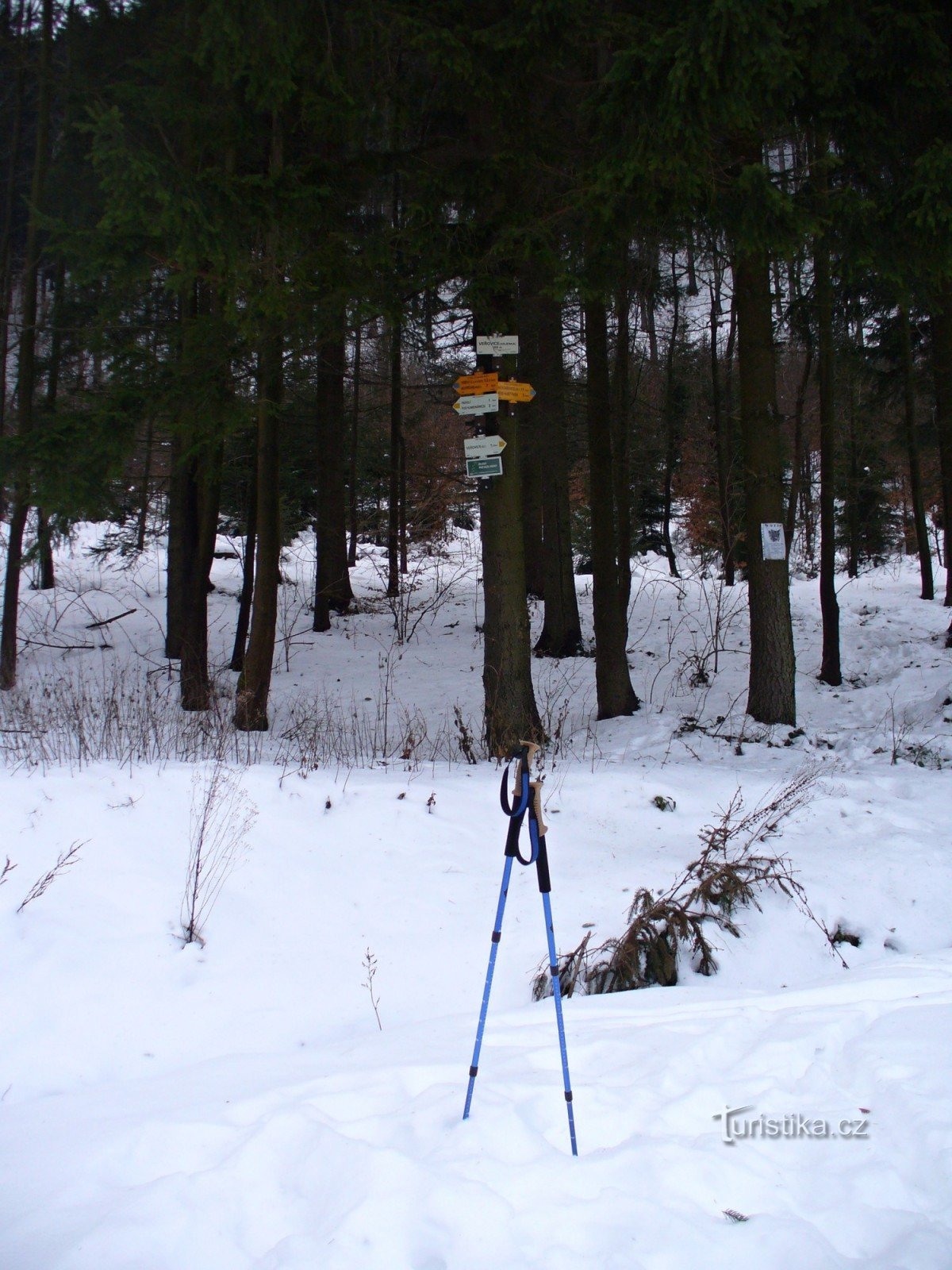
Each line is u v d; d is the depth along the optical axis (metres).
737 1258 2.70
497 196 8.41
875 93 8.66
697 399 25.45
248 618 14.98
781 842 6.89
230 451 14.70
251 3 7.26
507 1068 3.95
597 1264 2.66
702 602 18.39
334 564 17.91
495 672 9.36
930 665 14.29
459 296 8.87
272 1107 3.63
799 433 19.02
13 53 12.42
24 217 15.41
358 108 8.31
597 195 7.57
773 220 7.79
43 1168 3.35
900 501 26.88
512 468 9.38
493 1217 2.82
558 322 15.35
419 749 10.00
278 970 5.28
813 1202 3.00
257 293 8.01
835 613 14.13
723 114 6.89
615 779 7.72
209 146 9.42
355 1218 2.81
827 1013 4.46
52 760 7.04
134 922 5.30
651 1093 3.67
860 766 8.92
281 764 7.95
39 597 17.41
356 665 15.45
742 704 12.55
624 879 6.29
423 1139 3.30
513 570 9.38
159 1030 4.73
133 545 17.94
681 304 21.09
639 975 5.35
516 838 3.81
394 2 7.82
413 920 5.86
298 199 7.85
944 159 7.37
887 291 12.37
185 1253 2.79
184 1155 3.34
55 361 13.30
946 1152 3.16
